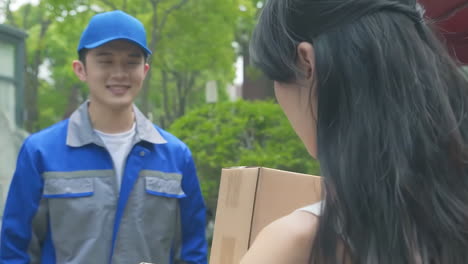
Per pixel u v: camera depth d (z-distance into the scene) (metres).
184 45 12.85
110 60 2.02
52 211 1.92
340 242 0.60
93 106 2.06
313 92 0.65
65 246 1.91
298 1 0.65
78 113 2.07
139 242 1.98
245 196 1.06
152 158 2.07
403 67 0.61
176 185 2.09
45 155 1.95
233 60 14.67
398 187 0.59
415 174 0.60
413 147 0.60
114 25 2.03
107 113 2.04
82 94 22.33
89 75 2.05
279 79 0.68
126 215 1.98
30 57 19.77
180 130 7.16
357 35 0.62
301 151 6.60
